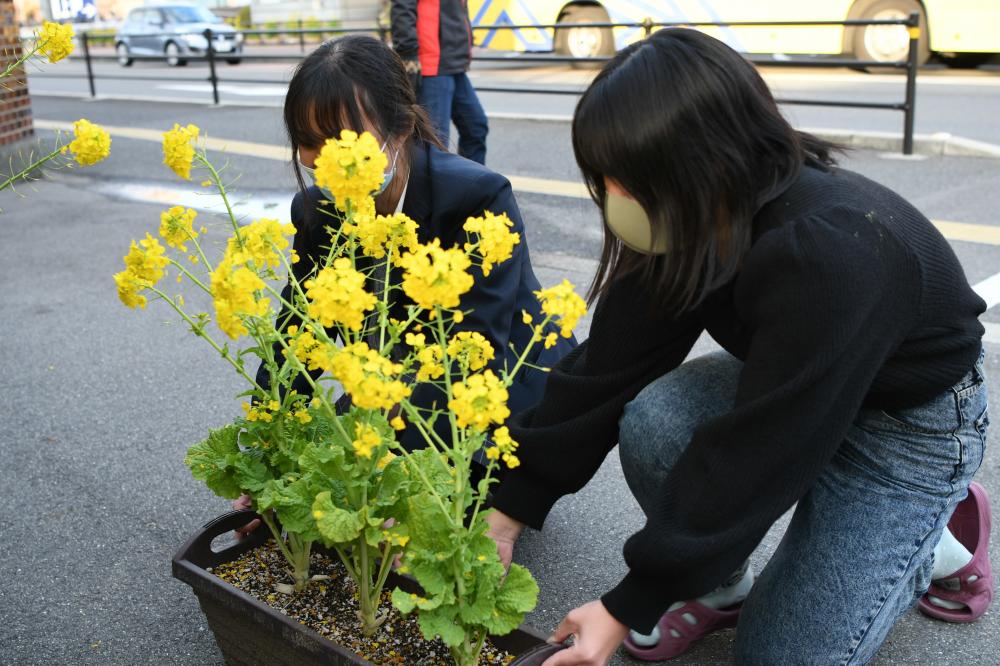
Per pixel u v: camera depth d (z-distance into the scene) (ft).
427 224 7.54
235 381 12.48
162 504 9.50
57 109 39.52
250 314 5.01
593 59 27.50
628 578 5.50
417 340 5.06
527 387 8.02
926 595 7.61
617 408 6.46
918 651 7.16
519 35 37.63
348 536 5.29
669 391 6.50
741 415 5.19
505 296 7.54
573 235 18.37
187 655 7.28
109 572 8.39
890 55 33.09
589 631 5.45
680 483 5.47
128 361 13.16
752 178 5.00
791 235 4.98
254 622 5.94
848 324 4.92
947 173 21.68
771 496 5.31
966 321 5.45
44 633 7.55
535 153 25.96
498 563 5.23
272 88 44.80
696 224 4.97
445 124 20.62
